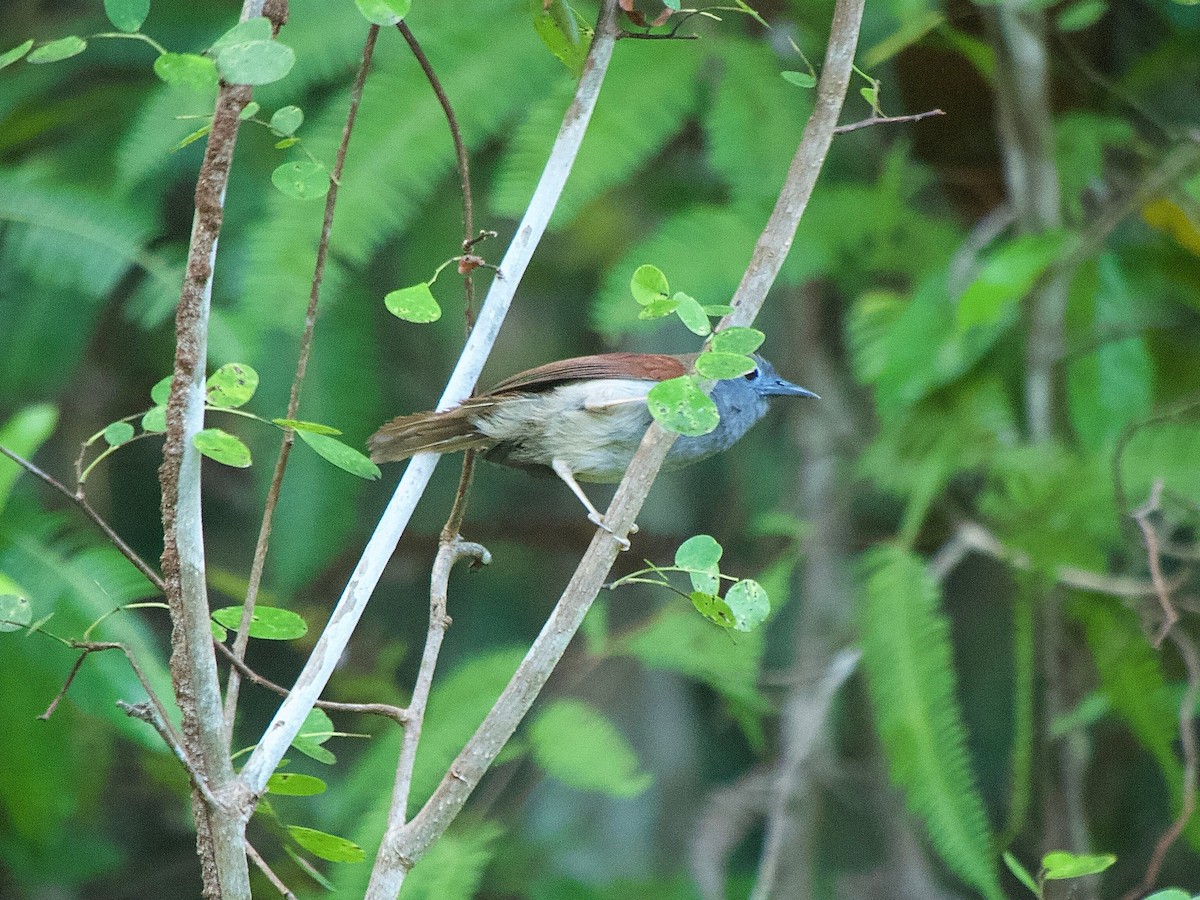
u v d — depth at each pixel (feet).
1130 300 33.76
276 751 17.22
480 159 37.50
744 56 33.06
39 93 37.50
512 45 32.07
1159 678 31.50
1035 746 34.40
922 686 30.99
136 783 42.14
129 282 39.65
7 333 35.40
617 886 37.09
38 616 29.14
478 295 37.96
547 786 42.22
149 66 37.04
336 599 42.83
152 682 28.73
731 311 17.88
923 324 31.71
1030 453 31.53
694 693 45.34
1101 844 37.29
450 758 32.48
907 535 32.55
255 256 30.17
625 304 30.66
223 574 35.70
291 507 34.53
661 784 43.19
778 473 42.52
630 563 43.45
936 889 37.45
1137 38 36.14
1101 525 31.32
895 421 32.55
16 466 27.96
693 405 16.72
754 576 39.34
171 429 15.89
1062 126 34.47
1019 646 31.86
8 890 38.40
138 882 42.65
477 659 34.35
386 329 41.96
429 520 45.09
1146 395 32.14
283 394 34.55
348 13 32.53
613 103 31.22
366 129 30.94
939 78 34.22
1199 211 30.96
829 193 33.55
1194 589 34.86
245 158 35.45
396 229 30.60
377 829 31.17
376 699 36.09
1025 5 30.81
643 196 40.34
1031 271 29.53
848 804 39.34
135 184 33.91
